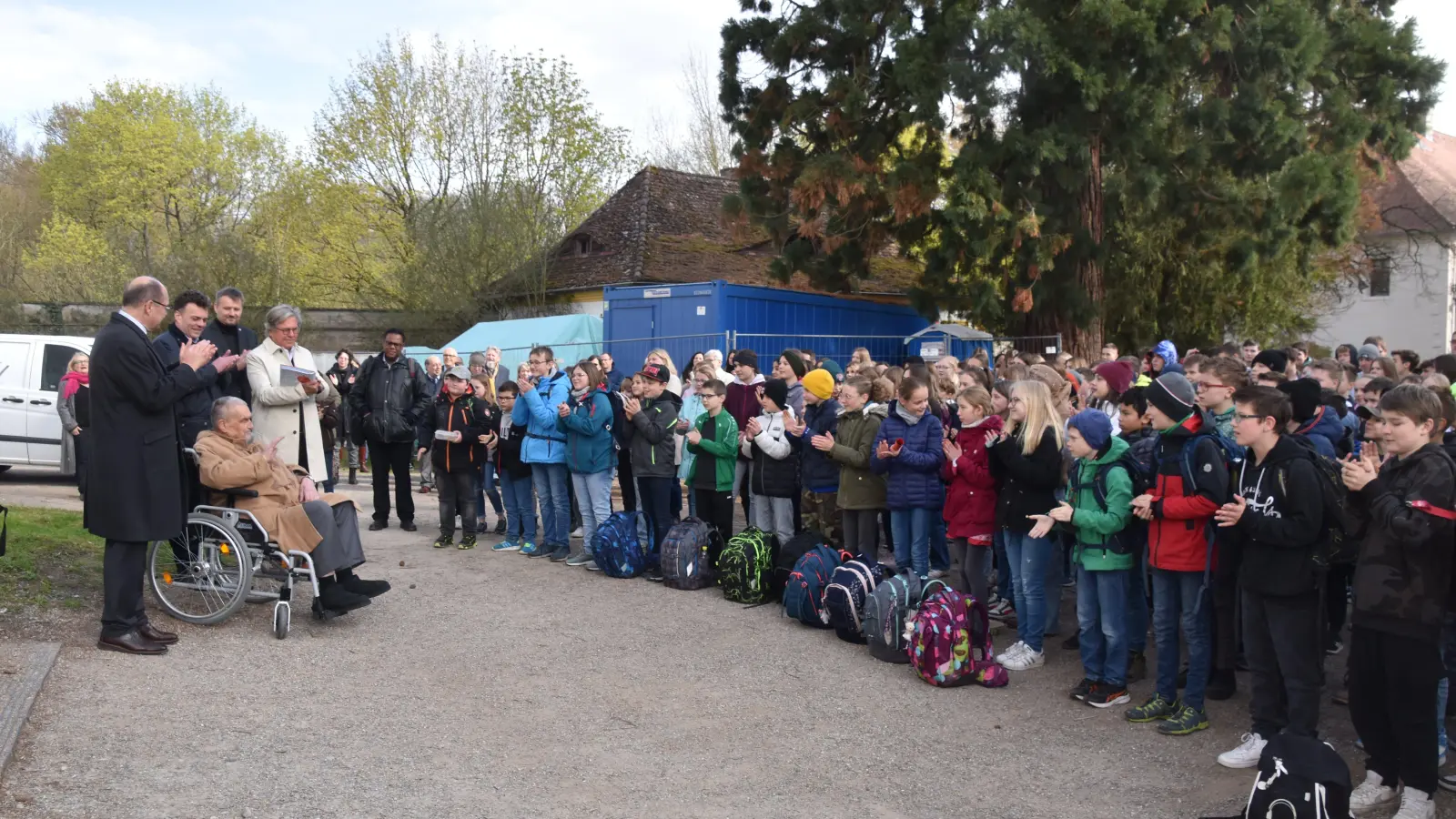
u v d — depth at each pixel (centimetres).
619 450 991
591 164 3016
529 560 962
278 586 787
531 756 506
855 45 1728
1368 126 1681
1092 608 597
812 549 786
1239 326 2164
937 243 1742
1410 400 428
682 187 2902
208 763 474
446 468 1007
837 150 1719
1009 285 1691
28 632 630
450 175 3111
